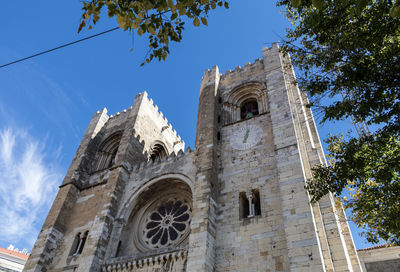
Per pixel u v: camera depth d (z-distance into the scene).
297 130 27.31
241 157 27.62
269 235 21.12
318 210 21.08
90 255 25.38
